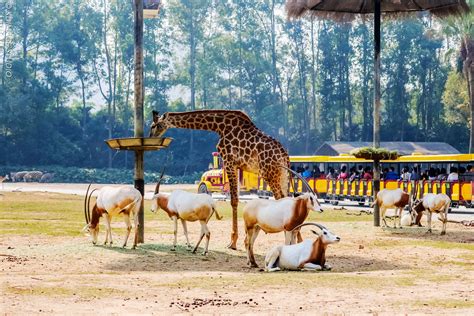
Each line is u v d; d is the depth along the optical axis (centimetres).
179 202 1862
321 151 7056
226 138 2067
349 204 4238
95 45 10400
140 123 2125
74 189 6112
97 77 10175
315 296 1251
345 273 1532
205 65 10400
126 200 1906
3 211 3250
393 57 10194
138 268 1608
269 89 10681
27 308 1120
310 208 1603
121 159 9769
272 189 2064
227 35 10719
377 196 2553
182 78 10600
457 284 1390
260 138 2056
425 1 2717
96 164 9688
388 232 2394
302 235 2294
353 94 10900
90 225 1972
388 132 9938
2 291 1255
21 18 9938
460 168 3462
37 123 9394
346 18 2909
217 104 10838
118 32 10350
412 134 9975
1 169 8962
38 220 2814
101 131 9950
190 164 9681
